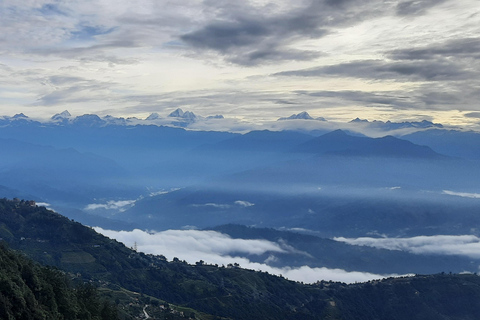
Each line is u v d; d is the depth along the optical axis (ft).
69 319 584.40
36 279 569.64
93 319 636.48
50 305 563.48
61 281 643.86
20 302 498.28
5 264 550.36
